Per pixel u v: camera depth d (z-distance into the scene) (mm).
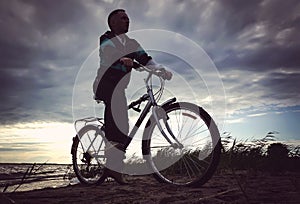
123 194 3299
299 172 5020
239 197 2904
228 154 5164
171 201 2846
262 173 4863
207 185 3695
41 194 3330
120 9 3961
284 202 2674
